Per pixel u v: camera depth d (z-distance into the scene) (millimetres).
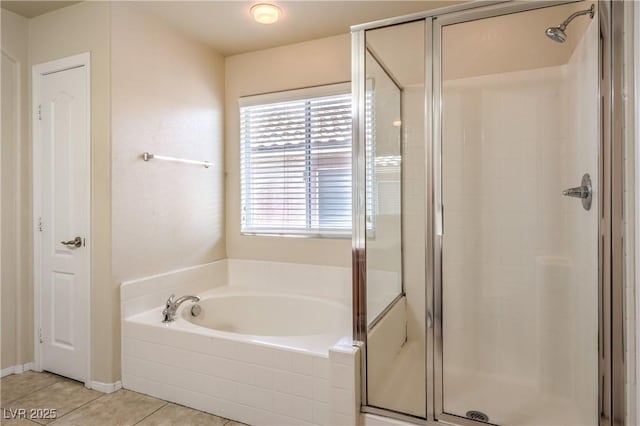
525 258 2166
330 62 2766
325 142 2820
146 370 2172
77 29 2285
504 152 2186
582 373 1812
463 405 1928
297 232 2922
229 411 1938
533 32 2055
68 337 2342
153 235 2477
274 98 2945
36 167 2453
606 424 1426
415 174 2246
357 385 1702
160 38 2523
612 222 1391
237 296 2818
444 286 2336
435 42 2074
